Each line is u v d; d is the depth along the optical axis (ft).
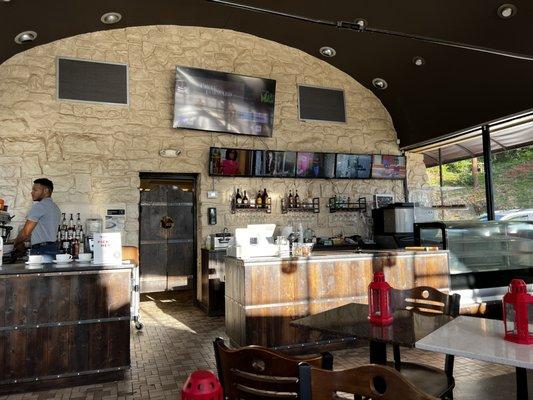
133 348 13.75
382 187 24.67
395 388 3.73
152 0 17.90
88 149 18.92
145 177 20.72
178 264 25.58
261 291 12.46
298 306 12.83
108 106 19.39
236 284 13.21
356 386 3.93
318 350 13.06
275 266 12.68
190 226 25.98
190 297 23.43
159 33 20.57
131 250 16.71
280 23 20.63
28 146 18.02
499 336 5.83
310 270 13.08
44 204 13.19
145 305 21.26
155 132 20.07
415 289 9.09
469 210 22.84
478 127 20.56
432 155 26.07
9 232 16.88
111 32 19.72
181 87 20.11
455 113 21.15
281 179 22.31
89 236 17.99
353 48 21.54
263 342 12.35
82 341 10.73
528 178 20.49
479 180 23.22
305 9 18.52
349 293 13.47
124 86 19.72
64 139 18.57
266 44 22.58
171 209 25.68
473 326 6.54
